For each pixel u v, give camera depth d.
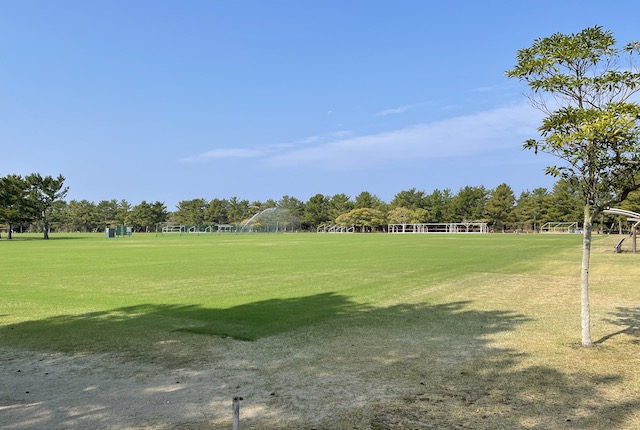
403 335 10.00
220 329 10.76
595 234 92.31
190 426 5.60
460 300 14.36
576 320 11.36
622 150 7.89
